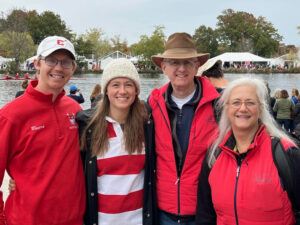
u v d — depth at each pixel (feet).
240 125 9.71
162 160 11.58
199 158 11.39
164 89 12.17
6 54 248.11
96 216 11.10
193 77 11.89
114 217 11.05
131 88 11.06
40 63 10.85
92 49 304.09
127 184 11.07
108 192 11.01
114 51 315.78
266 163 9.31
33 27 300.81
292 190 9.23
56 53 10.62
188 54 11.82
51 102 10.73
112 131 11.14
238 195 9.43
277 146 9.39
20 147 10.34
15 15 290.76
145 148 11.38
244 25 360.48
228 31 358.64
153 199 11.53
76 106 11.69
